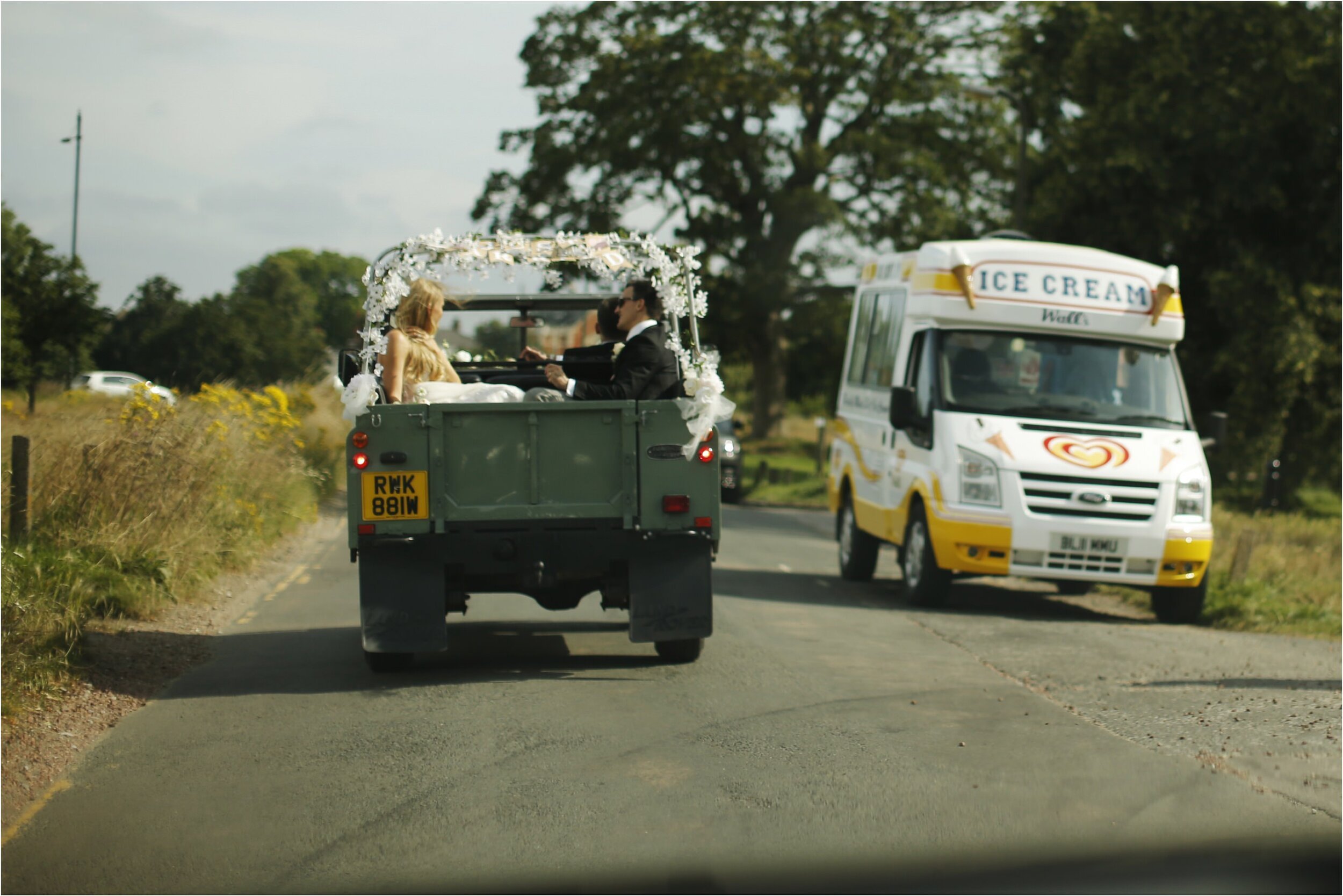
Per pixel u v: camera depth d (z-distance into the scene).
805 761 7.43
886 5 52.00
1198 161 34.94
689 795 6.75
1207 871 5.68
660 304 10.60
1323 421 35.97
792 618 13.25
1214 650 11.96
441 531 9.42
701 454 9.68
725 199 54.19
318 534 20.44
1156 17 35.34
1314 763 7.52
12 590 9.90
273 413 19.64
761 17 51.62
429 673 10.03
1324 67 33.50
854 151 53.44
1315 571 18.09
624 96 50.53
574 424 9.55
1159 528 14.10
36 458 13.34
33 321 20.67
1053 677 10.30
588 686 9.53
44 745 7.71
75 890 5.46
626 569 9.91
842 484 18.14
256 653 10.83
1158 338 15.46
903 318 16.25
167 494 13.85
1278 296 33.84
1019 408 14.74
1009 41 48.88
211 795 6.75
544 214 53.09
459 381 10.59
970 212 53.88
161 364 27.48
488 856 5.83
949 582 14.58
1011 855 5.87
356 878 5.57
